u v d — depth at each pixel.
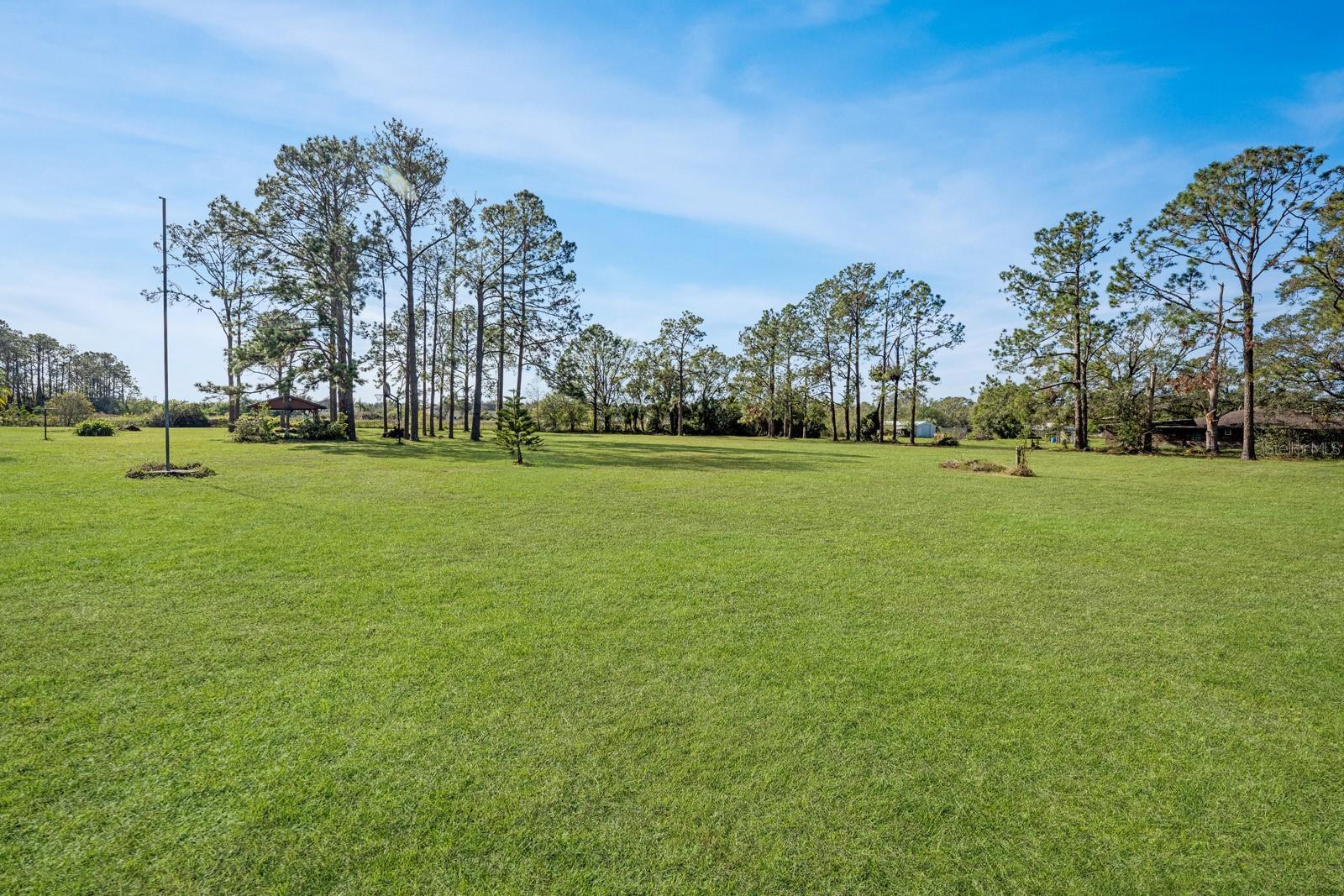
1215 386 31.59
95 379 91.25
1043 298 33.88
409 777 2.60
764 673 3.66
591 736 2.93
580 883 2.06
